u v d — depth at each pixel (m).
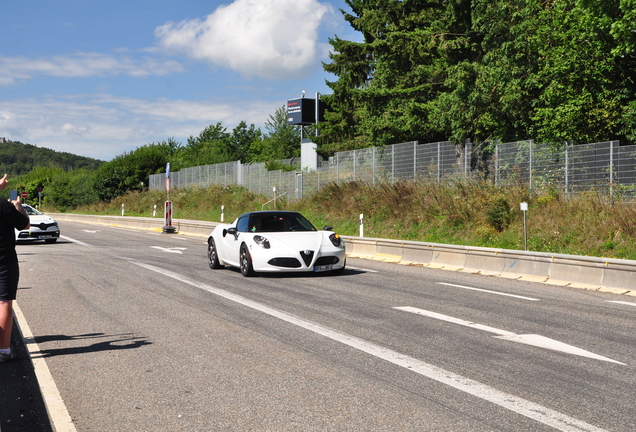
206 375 5.24
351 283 11.32
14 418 4.24
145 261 16.02
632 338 6.58
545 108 20.12
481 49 26.11
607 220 15.42
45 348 6.36
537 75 20.72
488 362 5.56
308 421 4.05
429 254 15.41
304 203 32.62
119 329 7.29
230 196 44.16
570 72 19.47
